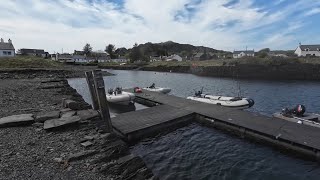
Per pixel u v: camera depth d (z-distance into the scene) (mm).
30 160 6453
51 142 7715
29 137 7965
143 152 11516
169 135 14000
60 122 9055
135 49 124312
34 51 111500
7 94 16453
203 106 19141
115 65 101688
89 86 13258
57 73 47312
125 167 7102
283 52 105375
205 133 14312
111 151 7574
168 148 12000
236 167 9828
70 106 11508
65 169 6242
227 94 30172
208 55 117000
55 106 12594
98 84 11453
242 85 39688
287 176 9109
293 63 51750
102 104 11609
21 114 9977
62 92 19922
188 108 18469
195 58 114688
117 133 13109
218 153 11289
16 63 50938
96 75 11422
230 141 12891
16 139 7723
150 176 7230
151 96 24734
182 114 16453
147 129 13641
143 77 59688
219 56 115500
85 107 12023
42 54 112375
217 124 15070
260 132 12336
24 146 7254
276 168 9750
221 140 13070
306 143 10617
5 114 10469
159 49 146625
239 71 55656
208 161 10414
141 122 14531
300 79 49250
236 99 20203
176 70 79062
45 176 5781
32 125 9070
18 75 35594
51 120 9383
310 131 12227
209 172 9398
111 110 21109
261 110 20391
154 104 22078
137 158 7645
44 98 15594
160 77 59250
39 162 6398
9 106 12305
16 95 16234
